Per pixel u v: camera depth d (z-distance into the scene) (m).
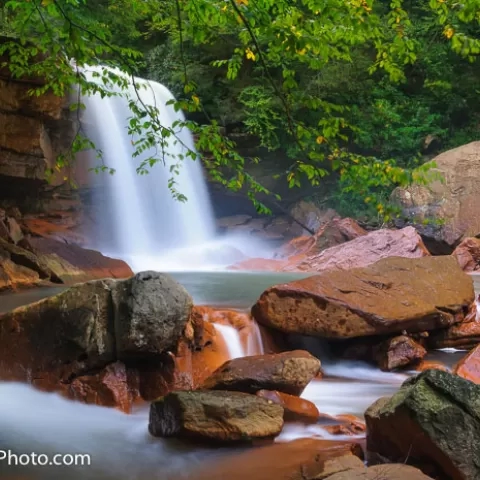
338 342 8.21
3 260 11.14
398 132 20.69
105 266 13.30
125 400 6.22
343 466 4.65
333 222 17.53
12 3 6.61
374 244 15.42
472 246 15.56
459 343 8.82
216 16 5.57
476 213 16.80
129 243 17.73
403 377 7.66
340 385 7.36
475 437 4.34
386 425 4.77
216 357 7.34
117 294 6.41
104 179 17.31
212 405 5.33
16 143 14.51
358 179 5.22
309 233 19.45
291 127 5.21
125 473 4.91
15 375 6.55
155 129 6.46
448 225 16.70
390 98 21.06
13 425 5.83
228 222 20.38
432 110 21.64
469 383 4.61
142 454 5.24
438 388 4.55
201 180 19.70
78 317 6.41
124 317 6.28
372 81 20.48
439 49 21.02
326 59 5.73
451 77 21.14
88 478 4.85
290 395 6.03
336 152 5.25
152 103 18.42
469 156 17.69
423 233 16.89
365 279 8.63
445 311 8.73
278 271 15.57
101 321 6.39
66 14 5.84
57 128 16.09
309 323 7.90
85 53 6.41
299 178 5.32
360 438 5.52
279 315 7.93
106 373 6.30
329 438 5.52
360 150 21.08
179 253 17.67
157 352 6.35
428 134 20.94
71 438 5.58
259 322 8.05
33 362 6.54
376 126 20.75
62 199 16.80
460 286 9.23
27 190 15.88
